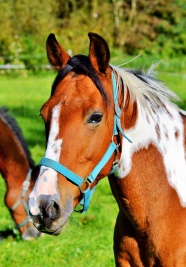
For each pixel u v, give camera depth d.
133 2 28.28
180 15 29.31
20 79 23.17
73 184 2.99
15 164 6.14
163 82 3.50
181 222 3.30
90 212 7.21
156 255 3.31
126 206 3.34
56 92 3.04
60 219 2.93
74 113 2.95
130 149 3.26
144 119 3.30
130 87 3.26
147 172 3.29
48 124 3.00
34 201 2.91
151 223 3.29
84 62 3.09
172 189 3.33
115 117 3.14
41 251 5.91
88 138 2.97
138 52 27.44
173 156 3.38
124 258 3.51
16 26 25.38
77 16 27.09
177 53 27.59
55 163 2.93
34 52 24.64
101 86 3.02
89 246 6.02
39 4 25.95
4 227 6.85
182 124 3.48
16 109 15.88
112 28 27.47
